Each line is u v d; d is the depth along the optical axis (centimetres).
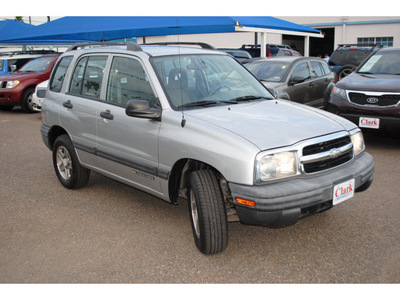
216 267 329
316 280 307
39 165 649
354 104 655
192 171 366
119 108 414
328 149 331
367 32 2384
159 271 325
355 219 408
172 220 421
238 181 305
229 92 416
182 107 373
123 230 400
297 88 849
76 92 487
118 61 430
